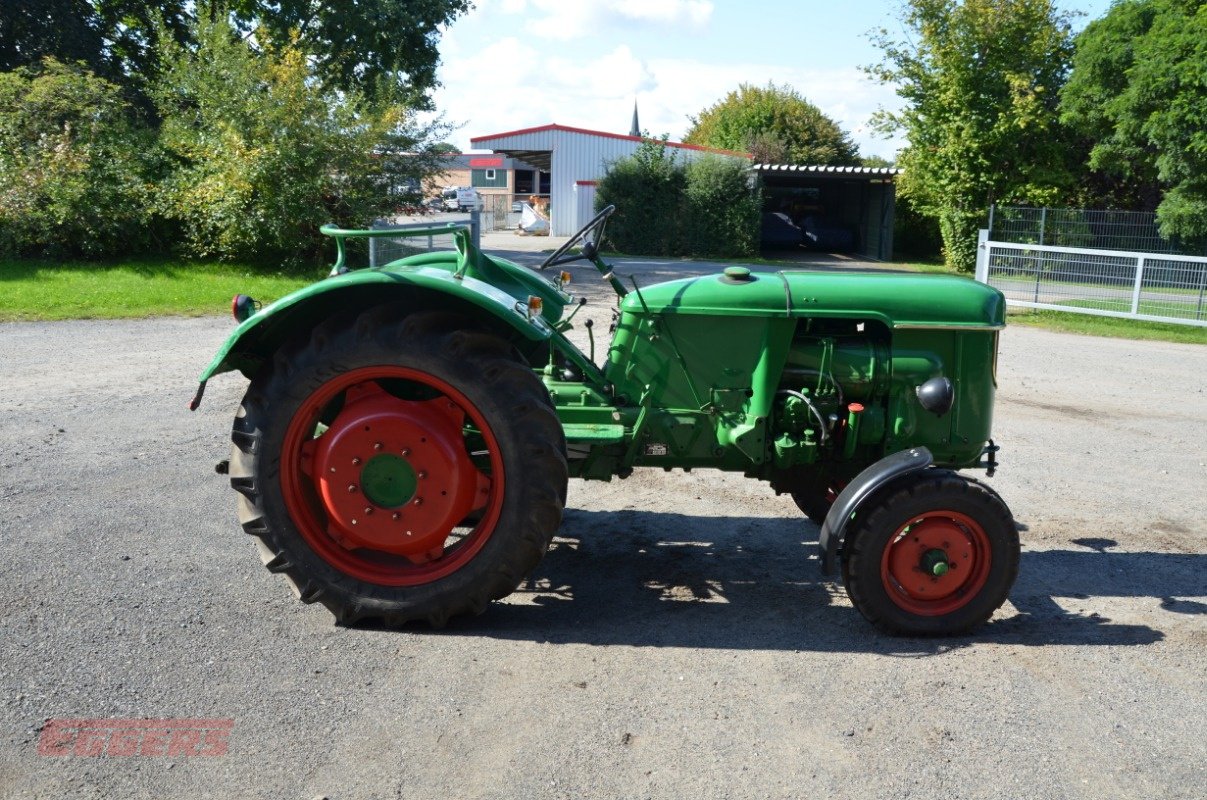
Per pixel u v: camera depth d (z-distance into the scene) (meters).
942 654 3.62
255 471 3.54
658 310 4.00
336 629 3.66
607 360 4.17
